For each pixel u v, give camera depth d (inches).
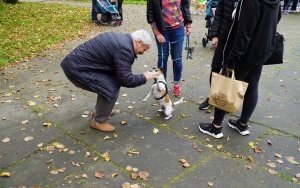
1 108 178.9
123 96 192.2
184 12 189.0
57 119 164.6
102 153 133.2
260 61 125.2
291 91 202.5
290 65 258.2
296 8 568.1
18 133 150.5
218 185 113.3
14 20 438.0
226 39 142.3
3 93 202.2
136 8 634.2
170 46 185.8
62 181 115.4
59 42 344.5
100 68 136.6
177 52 184.4
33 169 122.9
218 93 128.2
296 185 113.7
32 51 304.5
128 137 145.9
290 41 343.3
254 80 136.9
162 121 161.3
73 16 497.0
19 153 134.0
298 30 404.8
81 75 135.3
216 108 139.3
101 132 150.6
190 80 222.1
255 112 171.2
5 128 155.5
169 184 113.7
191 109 175.2
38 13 501.7
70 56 136.7
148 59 278.4
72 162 126.5
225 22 145.7
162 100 159.0
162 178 117.0
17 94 200.2
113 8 430.6
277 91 202.1
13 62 271.4
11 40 337.7
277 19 125.4
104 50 133.4
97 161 127.7
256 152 133.8
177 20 178.5
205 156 131.0
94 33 391.2
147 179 116.3
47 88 209.9
